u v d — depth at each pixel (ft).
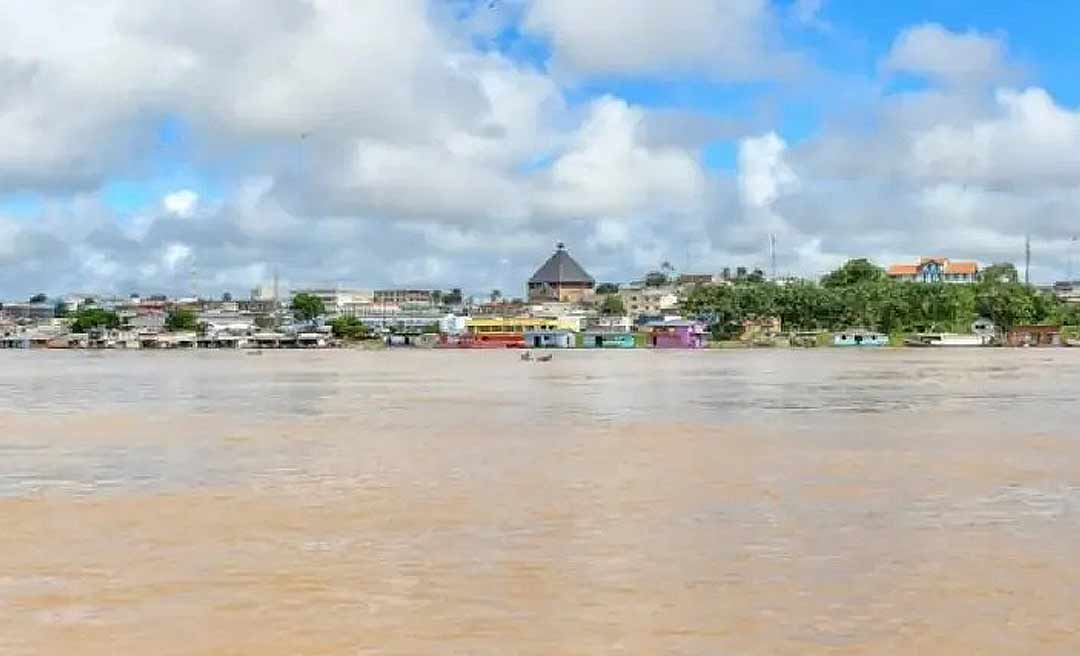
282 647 88.74
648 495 159.02
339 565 115.96
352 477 179.52
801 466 189.67
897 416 287.89
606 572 111.96
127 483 175.42
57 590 106.42
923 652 86.43
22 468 194.18
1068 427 256.73
